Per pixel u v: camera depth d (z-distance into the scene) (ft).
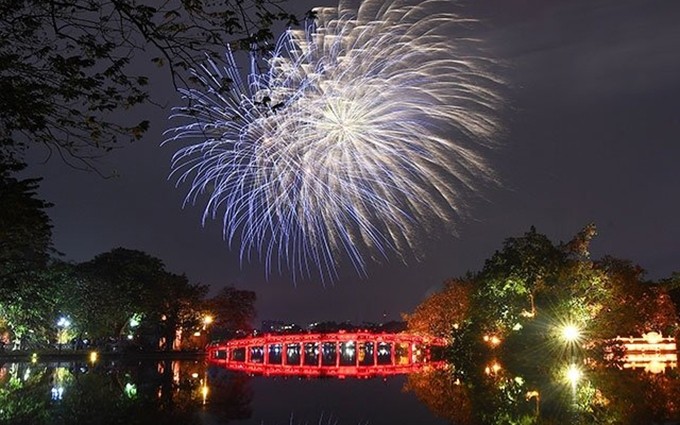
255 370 310.45
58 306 323.37
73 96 49.19
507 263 252.62
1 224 124.57
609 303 251.80
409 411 162.09
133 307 349.20
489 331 264.93
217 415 156.87
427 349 367.45
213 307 416.67
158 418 150.82
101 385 210.59
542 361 243.40
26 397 177.47
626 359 279.49
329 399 187.93
